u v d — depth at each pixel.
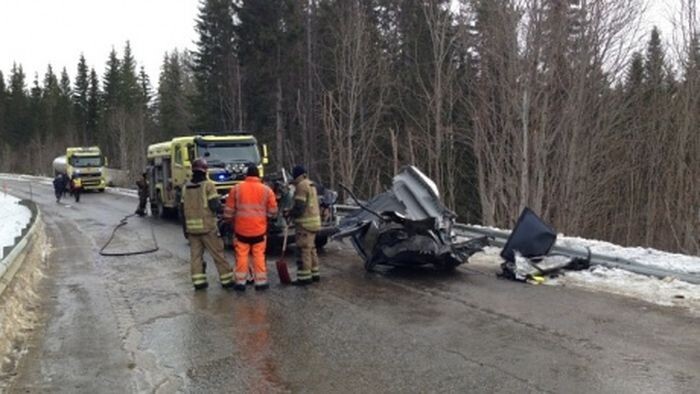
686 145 26.33
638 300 7.80
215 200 9.47
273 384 5.48
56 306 8.77
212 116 48.06
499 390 5.15
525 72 23.53
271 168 40.06
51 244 16.11
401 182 10.55
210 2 47.75
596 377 5.36
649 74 28.53
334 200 13.19
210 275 10.74
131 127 73.38
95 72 99.56
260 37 37.34
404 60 39.44
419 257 9.98
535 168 23.91
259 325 7.40
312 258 9.77
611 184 29.16
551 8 23.52
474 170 35.47
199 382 5.61
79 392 5.45
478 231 12.21
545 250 9.60
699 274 8.27
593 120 25.20
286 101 41.19
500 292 8.57
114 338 7.09
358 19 34.16
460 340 6.51
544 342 6.34
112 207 29.88
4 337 6.71
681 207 25.80
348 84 35.31
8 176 74.25
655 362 5.67
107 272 11.52
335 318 7.56
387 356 6.09
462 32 30.98
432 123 35.66
